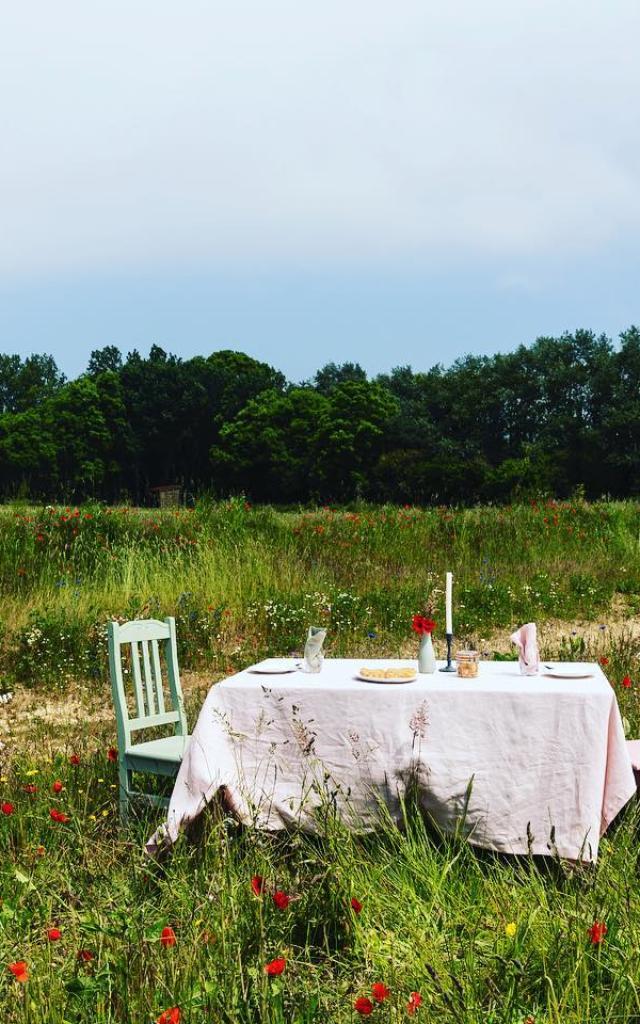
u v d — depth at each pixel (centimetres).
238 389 9225
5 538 1354
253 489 8369
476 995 298
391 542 1495
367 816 470
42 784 535
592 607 1188
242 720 489
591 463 7988
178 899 365
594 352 9594
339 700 479
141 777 552
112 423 9038
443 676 513
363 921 348
